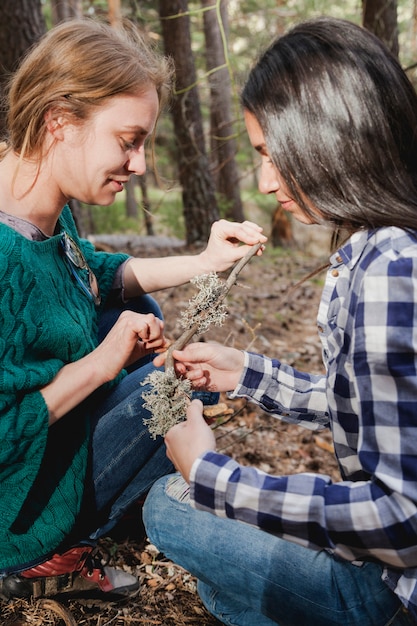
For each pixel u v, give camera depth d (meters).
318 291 7.18
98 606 2.01
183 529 1.69
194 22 15.18
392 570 1.43
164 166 14.77
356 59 1.38
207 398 2.11
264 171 1.55
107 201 1.84
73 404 1.75
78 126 1.72
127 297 2.37
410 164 1.41
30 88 1.70
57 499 1.85
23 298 1.68
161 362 1.84
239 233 2.07
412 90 1.41
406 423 1.27
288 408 1.90
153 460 1.99
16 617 1.91
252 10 14.51
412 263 1.30
